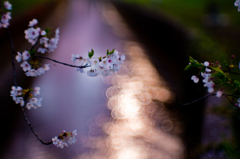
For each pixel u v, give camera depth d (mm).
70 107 6438
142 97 7852
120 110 6867
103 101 7156
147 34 15305
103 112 6574
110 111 6707
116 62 1771
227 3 17750
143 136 5750
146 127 6141
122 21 19016
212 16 16266
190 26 15109
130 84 8672
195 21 16328
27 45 9477
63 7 23062
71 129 5527
